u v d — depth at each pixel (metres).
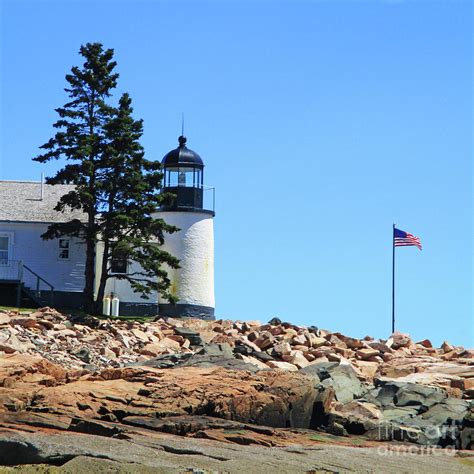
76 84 140.38
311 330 128.00
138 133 140.75
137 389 74.12
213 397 72.88
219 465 57.72
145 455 57.72
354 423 77.12
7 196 151.50
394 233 143.00
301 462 61.56
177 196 154.88
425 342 129.88
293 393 75.88
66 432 62.41
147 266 136.50
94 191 138.38
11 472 53.12
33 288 145.50
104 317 135.25
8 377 73.38
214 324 130.25
